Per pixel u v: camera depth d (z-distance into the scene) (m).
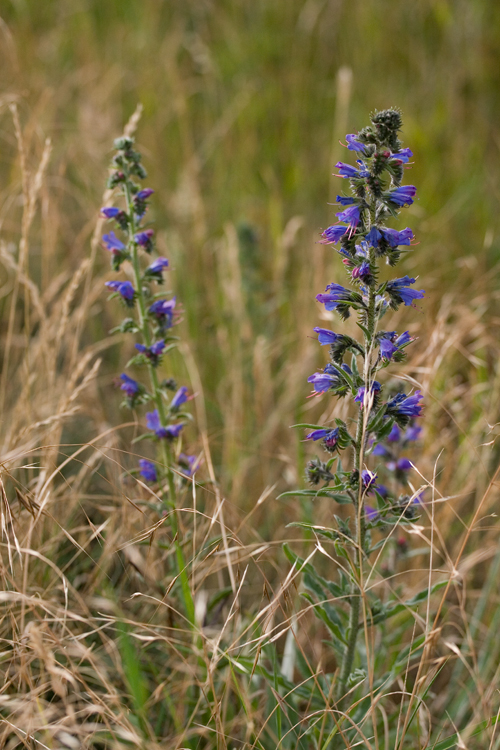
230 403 6.50
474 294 6.98
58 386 5.69
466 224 8.40
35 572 4.45
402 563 5.42
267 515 5.70
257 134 9.91
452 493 5.48
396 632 4.56
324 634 4.93
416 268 7.53
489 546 5.14
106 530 5.00
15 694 3.74
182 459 4.69
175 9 11.34
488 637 4.70
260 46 10.77
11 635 4.24
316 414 6.28
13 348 6.54
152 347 4.47
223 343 6.70
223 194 8.88
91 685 4.36
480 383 5.91
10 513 3.96
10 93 7.35
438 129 9.43
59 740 3.76
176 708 4.05
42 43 10.23
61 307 5.97
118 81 9.67
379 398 3.53
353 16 10.88
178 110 9.28
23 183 5.37
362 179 3.33
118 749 3.40
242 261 7.41
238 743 4.20
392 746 4.05
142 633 4.46
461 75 10.02
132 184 4.53
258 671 3.81
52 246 6.85
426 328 6.27
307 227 8.53
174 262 7.36
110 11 11.11
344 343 3.52
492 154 9.39
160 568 4.89
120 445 5.96
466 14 10.37
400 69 10.51
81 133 8.58
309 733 3.73
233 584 3.79
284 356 7.19
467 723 4.39
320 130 9.91
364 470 3.52
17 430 5.31
